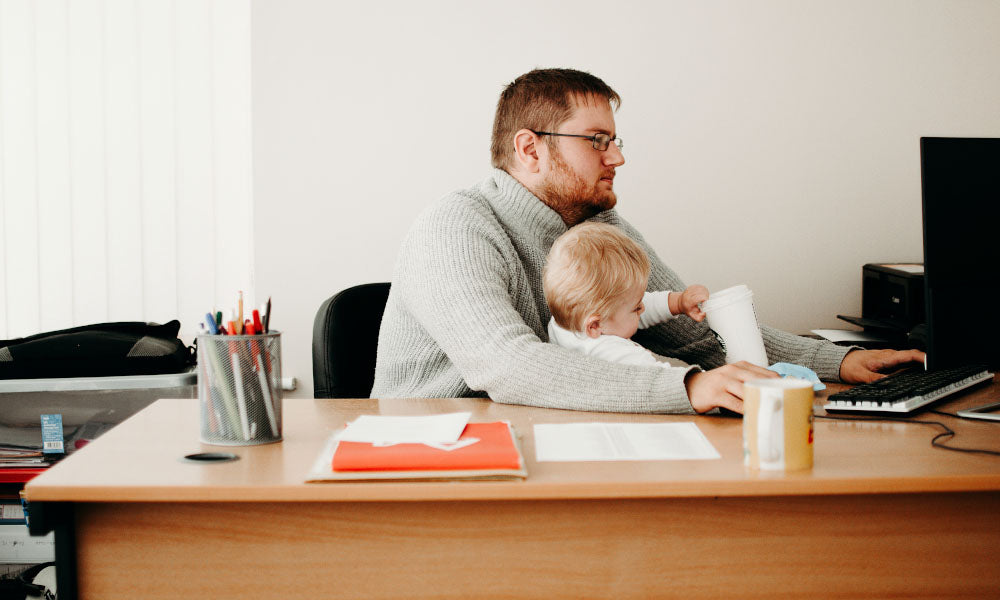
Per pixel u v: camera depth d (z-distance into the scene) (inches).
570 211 62.7
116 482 34.1
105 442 41.1
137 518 35.0
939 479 34.5
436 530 35.7
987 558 36.9
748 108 91.6
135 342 75.5
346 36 88.8
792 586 36.5
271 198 89.4
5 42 88.0
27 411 74.6
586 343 52.6
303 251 90.0
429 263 54.1
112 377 74.0
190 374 75.3
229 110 89.8
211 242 90.6
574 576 36.1
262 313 89.9
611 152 61.4
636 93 90.8
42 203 89.2
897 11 92.1
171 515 35.1
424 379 58.4
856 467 36.0
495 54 89.9
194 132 89.7
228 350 40.1
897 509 36.6
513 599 36.0
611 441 40.6
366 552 35.6
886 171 93.1
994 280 47.4
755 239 92.6
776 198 92.4
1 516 73.5
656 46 90.7
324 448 39.9
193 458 37.7
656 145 91.3
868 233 93.4
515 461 34.6
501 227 60.4
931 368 47.1
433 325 52.7
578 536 35.9
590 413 47.3
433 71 89.6
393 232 90.4
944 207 46.6
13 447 74.2
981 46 92.9
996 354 47.5
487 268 53.5
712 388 44.7
